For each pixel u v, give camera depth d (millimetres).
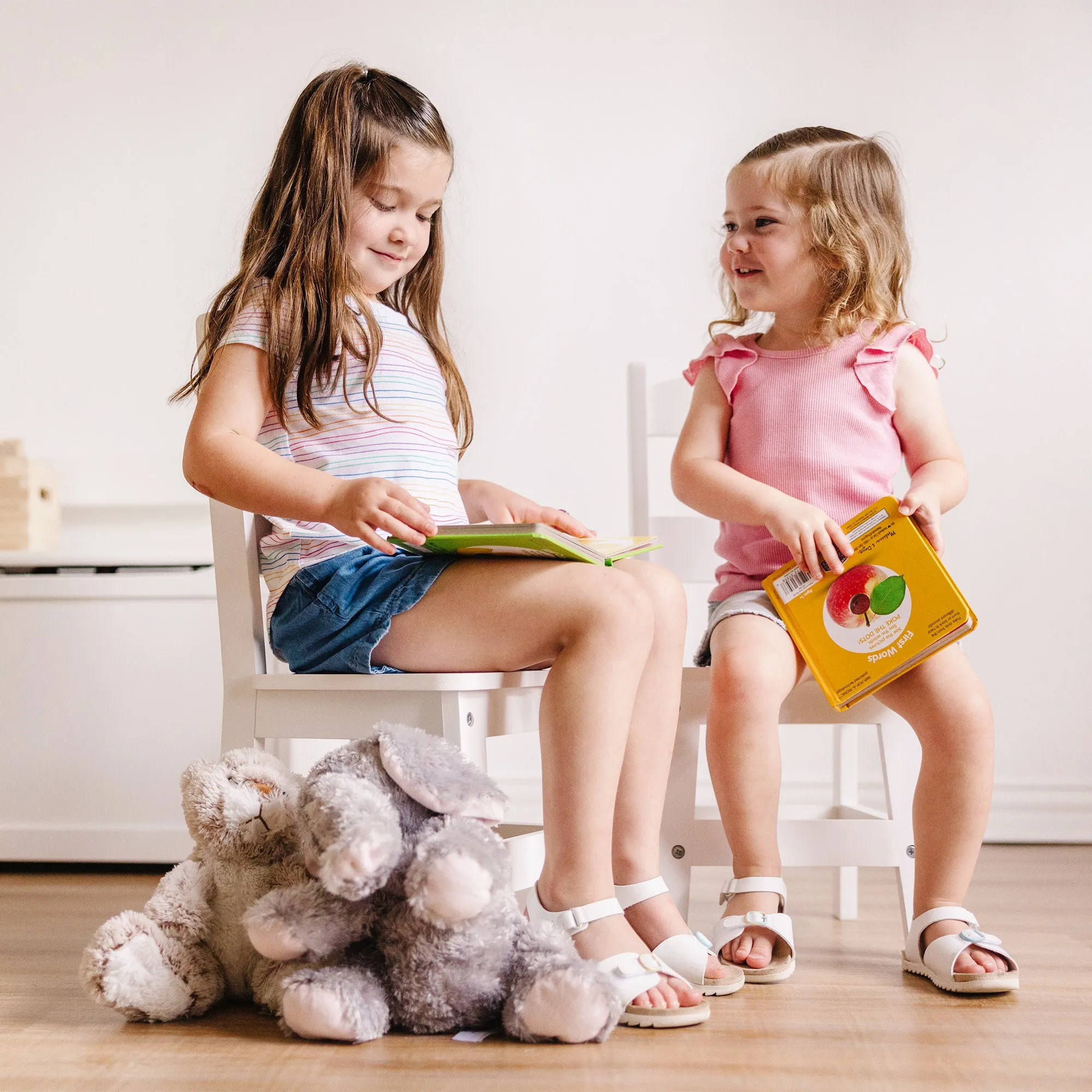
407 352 1184
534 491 2002
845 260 1276
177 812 1686
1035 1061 794
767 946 1029
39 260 2062
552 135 2029
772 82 2016
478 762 965
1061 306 1968
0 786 1703
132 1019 880
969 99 1993
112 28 2066
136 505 2016
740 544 1273
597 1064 779
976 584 1950
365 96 1130
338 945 841
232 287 1121
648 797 976
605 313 2014
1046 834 1896
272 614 1075
